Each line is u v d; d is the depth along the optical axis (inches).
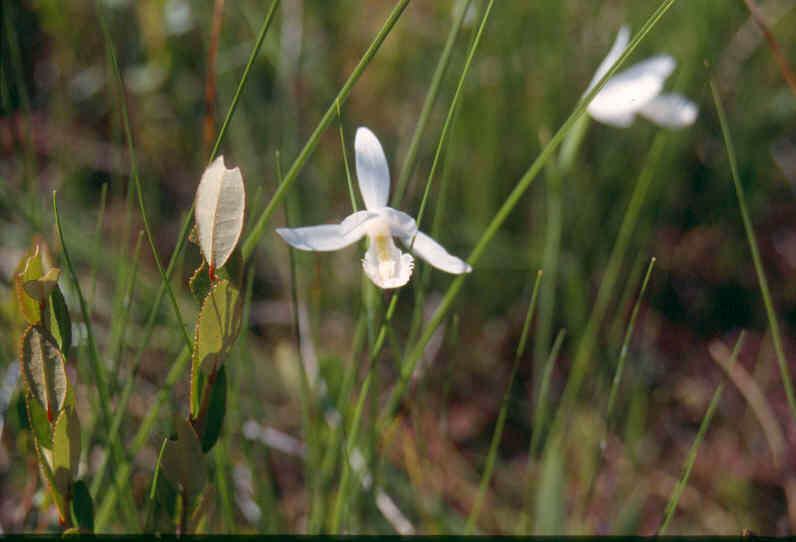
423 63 30.1
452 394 24.3
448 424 23.4
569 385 19.8
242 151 26.1
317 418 20.0
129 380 17.7
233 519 17.9
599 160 27.1
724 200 27.0
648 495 21.5
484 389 24.5
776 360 24.0
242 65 28.2
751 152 27.3
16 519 18.5
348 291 26.0
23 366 15.6
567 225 25.2
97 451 19.6
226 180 15.4
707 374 24.2
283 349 21.9
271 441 20.5
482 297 25.6
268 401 22.8
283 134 26.7
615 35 28.3
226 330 15.6
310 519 18.5
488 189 26.7
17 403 16.6
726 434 22.8
